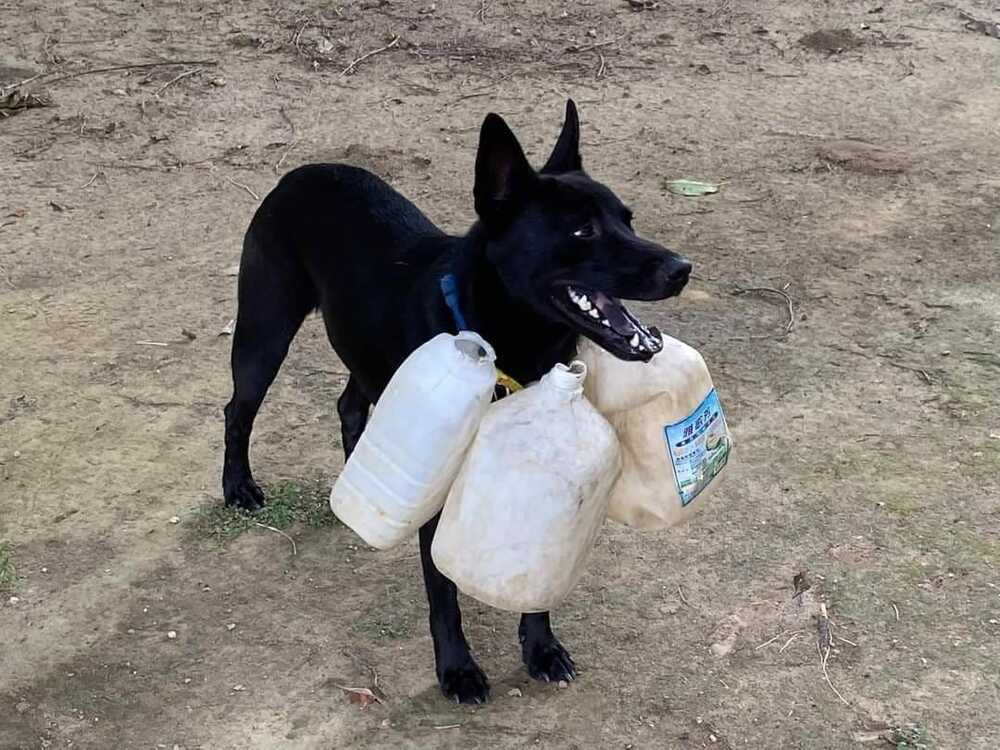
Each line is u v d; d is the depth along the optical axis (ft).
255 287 7.05
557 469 5.41
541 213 5.59
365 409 7.61
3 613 6.70
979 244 10.31
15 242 10.49
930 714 6.05
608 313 5.63
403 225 6.52
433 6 16.87
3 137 12.73
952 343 8.84
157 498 7.52
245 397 7.22
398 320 6.10
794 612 6.63
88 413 8.23
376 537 5.67
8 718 6.13
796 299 9.46
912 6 17.19
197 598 6.81
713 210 11.10
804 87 14.33
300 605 6.76
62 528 7.28
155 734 6.04
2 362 8.74
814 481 7.54
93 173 11.91
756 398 8.31
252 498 7.42
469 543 5.53
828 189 11.51
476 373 5.45
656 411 5.71
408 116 13.34
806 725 6.02
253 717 6.12
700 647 6.45
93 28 15.89
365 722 6.08
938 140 12.69
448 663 6.19
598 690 6.23
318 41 15.52
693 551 7.06
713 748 5.93
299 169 7.07
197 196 11.40
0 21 16.07
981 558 6.93
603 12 16.83
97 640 6.55
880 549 7.02
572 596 6.77
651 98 13.96
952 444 7.84
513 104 13.73
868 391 8.36
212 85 14.12
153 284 9.77
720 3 17.20
